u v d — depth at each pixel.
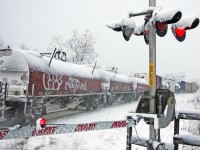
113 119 14.03
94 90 18.89
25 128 3.19
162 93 3.87
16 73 11.02
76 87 15.82
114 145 7.36
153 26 3.72
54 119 13.04
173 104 3.83
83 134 7.99
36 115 11.71
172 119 3.94
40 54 12.97
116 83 24.33
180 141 4.07
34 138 6.92
